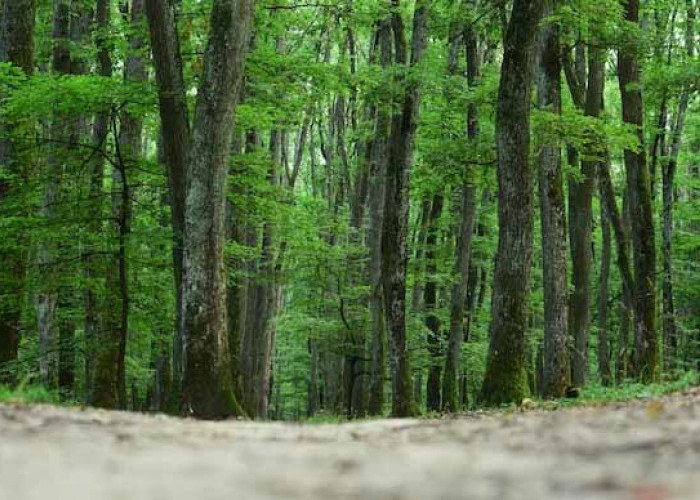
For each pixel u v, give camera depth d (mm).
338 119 35750
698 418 6801
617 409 9172
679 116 31922
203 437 7008
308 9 27766
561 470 4422
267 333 30094
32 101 15664
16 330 18188
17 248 17125
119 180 19750
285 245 31453
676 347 32094
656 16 27719
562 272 18797
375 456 5434
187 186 13359
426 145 20594
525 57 16125
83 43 23906
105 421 7762
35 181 17375
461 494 3664
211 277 13180
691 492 3502
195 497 3617
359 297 32344
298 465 4930
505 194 16203
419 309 35250
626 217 37125
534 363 37125
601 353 31844
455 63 25734
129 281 18859
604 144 18984
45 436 6047
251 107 18312
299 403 49375
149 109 16734
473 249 33219
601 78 25688
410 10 28359
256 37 21125
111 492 3734
